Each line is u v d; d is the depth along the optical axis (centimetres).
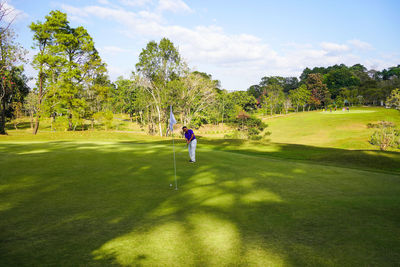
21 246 378
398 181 925
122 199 628
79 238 413
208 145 2430
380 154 1645
